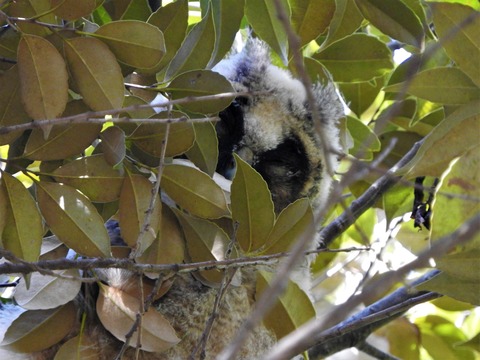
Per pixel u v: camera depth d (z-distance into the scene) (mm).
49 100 4410
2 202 4477
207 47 5008
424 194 6309
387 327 6965
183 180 4762
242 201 4828
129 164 4762
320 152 6848
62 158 4609
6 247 4516
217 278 5020
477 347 6172
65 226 4547
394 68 7102
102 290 4820
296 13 5539
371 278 6043
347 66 6652
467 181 4465
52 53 4410
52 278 4777
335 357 7230
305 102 6809
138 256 4602
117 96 4535
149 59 4590
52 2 4445
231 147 6520
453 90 5270
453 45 4906
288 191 6770
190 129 4672
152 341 4758
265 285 4996
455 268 4582
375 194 6684
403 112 6980
